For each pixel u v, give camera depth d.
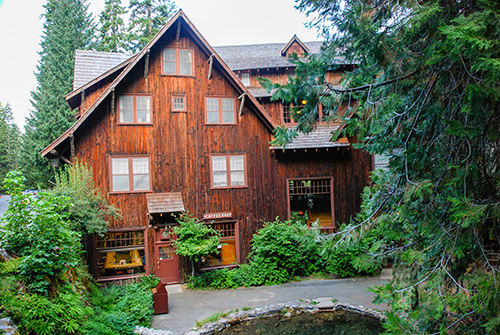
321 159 16.41
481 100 5.10
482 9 5.60
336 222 16.34
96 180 13.86
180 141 14.83
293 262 14.68
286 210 16.00
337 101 7.01
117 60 16.91
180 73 14.95
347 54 6.78
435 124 6.48
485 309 4.99
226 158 15.41
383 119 6.90
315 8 6.66
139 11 32.16
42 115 28.41
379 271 15.25
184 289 13.75
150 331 9.59
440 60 5.61
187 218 14.22
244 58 19.89
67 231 8.61
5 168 48.84
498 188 5.83
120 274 13.86
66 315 7.74
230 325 10.73
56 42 30.23
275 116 17.28
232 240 15.47
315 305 11.80
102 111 14.03
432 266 6.20
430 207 5.98
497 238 5.57
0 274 7.42
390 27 6.08
